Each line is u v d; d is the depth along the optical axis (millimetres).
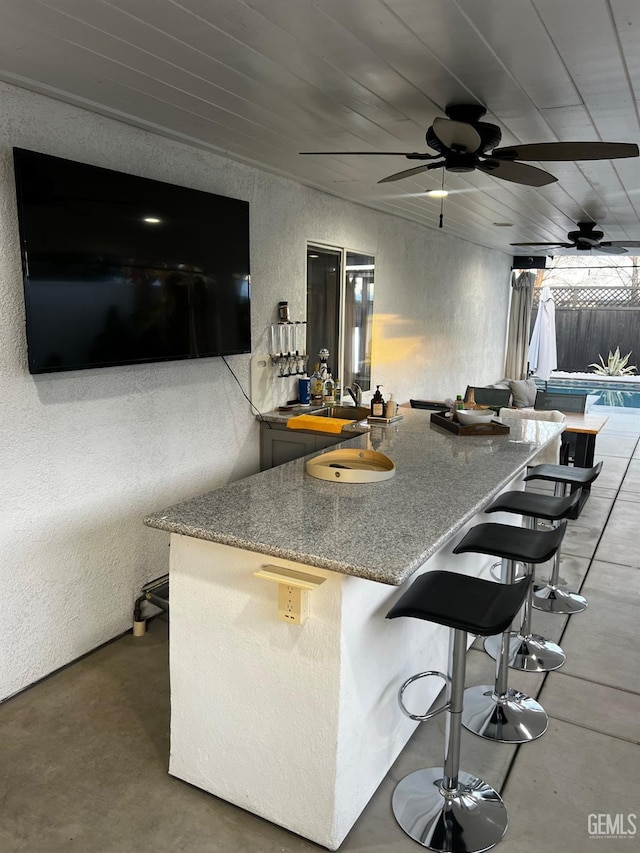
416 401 5621
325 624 1791
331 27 1956
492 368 9453
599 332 11344
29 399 2598
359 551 1766
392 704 2201
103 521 3000
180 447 3430
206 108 2738
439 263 6895
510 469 2744
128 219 2822
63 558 2816
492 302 9016
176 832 1953
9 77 2348
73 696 2656
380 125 2988
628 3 1770
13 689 2648
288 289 4262
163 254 3023
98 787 2141
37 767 2230
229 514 2086
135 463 3150
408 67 2275
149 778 2188
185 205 3127
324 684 1818
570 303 11500
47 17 1884
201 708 2070
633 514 5148
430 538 1872
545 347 10727
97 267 2695
